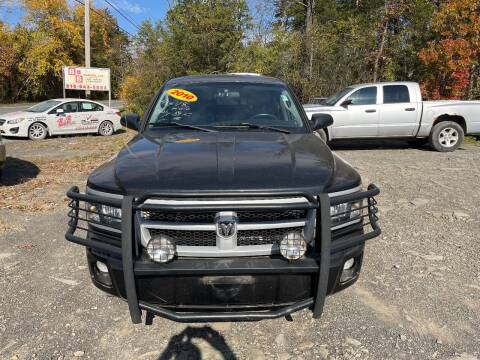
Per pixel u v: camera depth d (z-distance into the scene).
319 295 2.61
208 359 2.83
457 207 6.14
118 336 3.06
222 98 4.20
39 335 3.06
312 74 19.00
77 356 2.85
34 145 13.39
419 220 5.55
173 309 2.68
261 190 2.57
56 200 6.57
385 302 3.50
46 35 42.72
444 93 18.11
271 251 2.65
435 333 3.09
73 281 3.86
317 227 2.64
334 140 11.38
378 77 19.80
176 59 20.95
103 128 16.45
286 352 2.89
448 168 9.18
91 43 48.16
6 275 3.98
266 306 2.67
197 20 20.70
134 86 22.00
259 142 3.37
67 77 20.45
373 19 20.27
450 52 15.81
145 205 2.56
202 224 2.58
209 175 2.70
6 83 42.88
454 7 15.66
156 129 3.88
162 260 2.53
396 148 12.44
